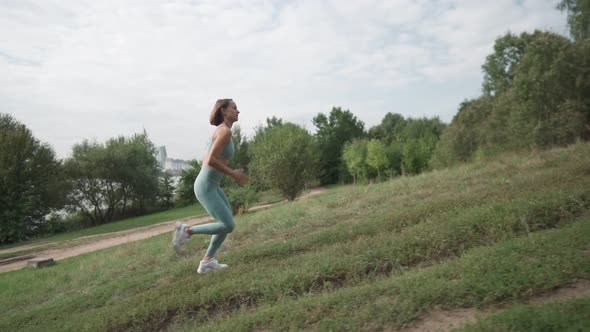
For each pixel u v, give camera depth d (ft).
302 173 76.18
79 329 14.49
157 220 96.84
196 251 27.76
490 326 8.57
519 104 66.33
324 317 10.93
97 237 72.13
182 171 161.38
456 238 16.19
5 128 102.83
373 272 14.73
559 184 21.61
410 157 139.95
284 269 16.10
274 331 10.87
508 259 12.09
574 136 57.77
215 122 17.44
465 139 93.97
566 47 61.87
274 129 80.59
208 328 11.79
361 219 25.31
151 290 17.46
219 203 17.35
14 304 23.70
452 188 31.07
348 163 161.89
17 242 92.68
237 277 16.14
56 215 113.50
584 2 66.90
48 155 106.52
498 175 33.40
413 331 9.59
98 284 24.58
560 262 11.25
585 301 8.93
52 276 30.73
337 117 214.69
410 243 16.24
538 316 8.56
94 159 129.59
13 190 94.07
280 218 32.63
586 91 60.75
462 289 10.64
